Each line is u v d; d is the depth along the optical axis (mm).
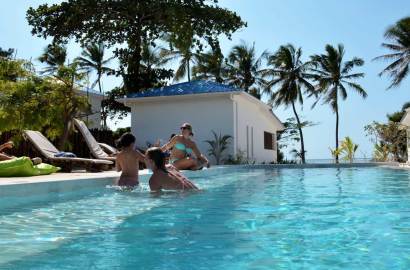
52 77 17344
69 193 7164
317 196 6832
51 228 4176
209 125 21484
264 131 27891
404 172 14430
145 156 8094
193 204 5871
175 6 27297
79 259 2980
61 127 16969
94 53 42625
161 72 32906
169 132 22078
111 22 30250
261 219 4555
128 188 7910
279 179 11148
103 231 4004
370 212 4984
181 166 11891
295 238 3564
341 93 39719
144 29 30547
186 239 3594
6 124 15945
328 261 2828
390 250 3104
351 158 26312
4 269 2758
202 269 2699
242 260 2891
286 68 40219
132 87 31125
